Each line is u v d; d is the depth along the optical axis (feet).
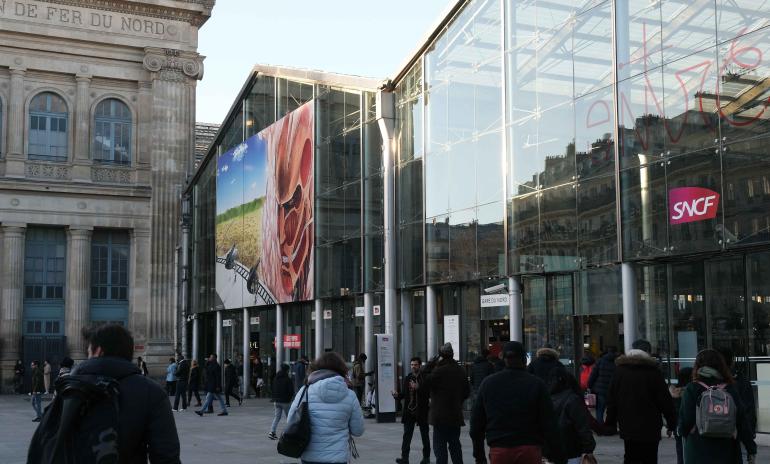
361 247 98.53
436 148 87.35
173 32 171.83
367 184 98.12
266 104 122.31
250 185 126.52
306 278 109.40
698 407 27.43
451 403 40.93
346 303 103.55
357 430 27.02
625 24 65.82
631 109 64.75
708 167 58.70
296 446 26.02
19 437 74.69
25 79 164.86
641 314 64.90
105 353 16.92
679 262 62.75
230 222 133.39
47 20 163.94
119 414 16.17
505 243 77.00
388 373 80.48
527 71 75.56
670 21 62.28
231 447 63.26
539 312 74.90
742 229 56.18
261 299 122.11
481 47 81.41
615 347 66.80
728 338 59.16
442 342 87.10
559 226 71.26
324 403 26.45
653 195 62.59
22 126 163.43
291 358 116.37
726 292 59.52
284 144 116.47
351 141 101.50
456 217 83.97
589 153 68.49
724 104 57.88
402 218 92.27
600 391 56.13
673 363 62.69
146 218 170.60
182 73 172.14
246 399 124.88
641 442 31.22
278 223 117.60
